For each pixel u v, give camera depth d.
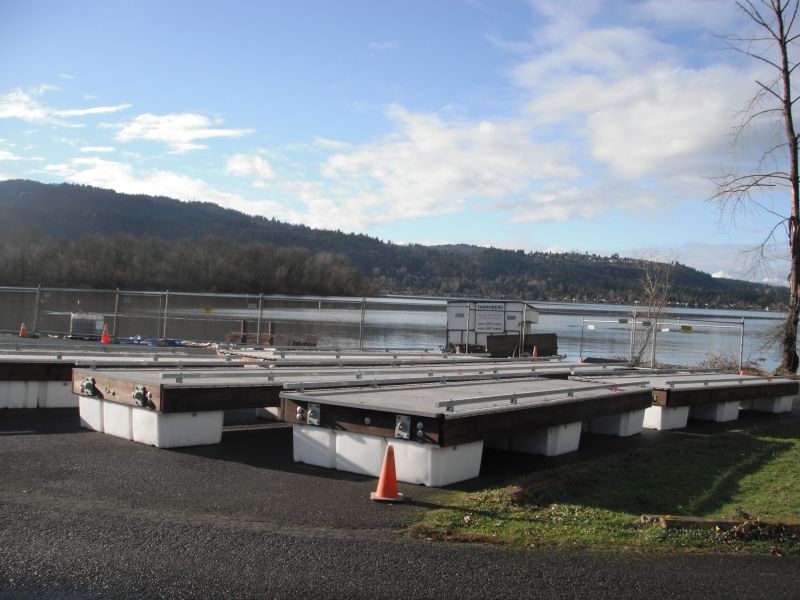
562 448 10.34
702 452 11.38
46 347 16.83
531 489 8.00
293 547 5.71
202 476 7.93
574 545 6.32
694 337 56.53
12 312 42.75
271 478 7.99
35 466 7.98
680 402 13.27
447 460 8.04
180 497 7.04
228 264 74.00
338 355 17.73
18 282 65.06
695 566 6.02
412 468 8.02
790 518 7.89
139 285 69.81
